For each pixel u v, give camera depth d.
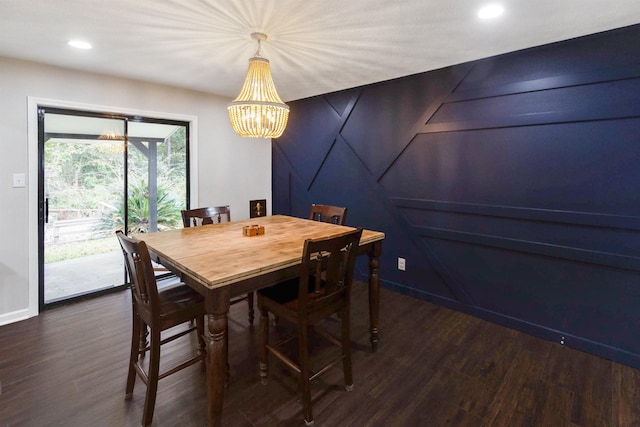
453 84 2.82
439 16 1.92
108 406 1.74
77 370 2.04
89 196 3.16
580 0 1.74
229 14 1.91
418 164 3.12
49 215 2.94
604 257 2.19
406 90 3.14
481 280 2.79
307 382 1.65
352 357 2.23
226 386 1.92
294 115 4.34
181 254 1.80
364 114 3.52
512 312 2.64
